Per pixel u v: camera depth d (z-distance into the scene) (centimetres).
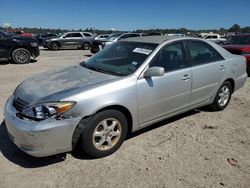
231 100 651
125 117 387
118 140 386
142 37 499
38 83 392
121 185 317
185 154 388
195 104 496
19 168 347
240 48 926
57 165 355
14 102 376
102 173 339
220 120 519
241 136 452
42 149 327
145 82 397
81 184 318
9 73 983
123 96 371
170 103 441
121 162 364
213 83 518
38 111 329
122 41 499
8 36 1269
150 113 416
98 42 1847
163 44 439
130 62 421
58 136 329
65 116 332
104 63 450
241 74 587
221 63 529
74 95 339
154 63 417
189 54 473
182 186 318
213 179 332
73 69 450
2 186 312
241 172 349
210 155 387
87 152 361
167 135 447
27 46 1283
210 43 527
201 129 475
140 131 459
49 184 317
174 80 436
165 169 350
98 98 349
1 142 414
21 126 327
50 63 1326
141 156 380
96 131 361
